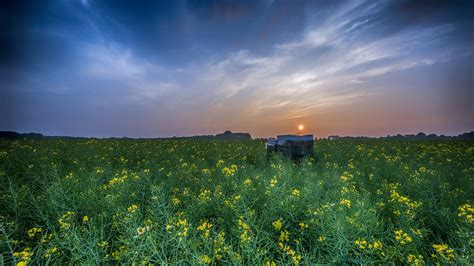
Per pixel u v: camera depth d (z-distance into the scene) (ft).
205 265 9.91
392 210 16.51
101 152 47.37
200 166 34.58
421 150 54.65
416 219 15.17
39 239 13.41
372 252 10.74
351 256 11.32
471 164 34.37
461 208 12.51
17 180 22.22
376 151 52.21
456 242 12.37
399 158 38.58
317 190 18.40
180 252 10.66
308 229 13.73
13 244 12.59
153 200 15.66
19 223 13.91
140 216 14.37
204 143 77.87
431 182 20.76
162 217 13.92
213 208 17.58
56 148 47.29
